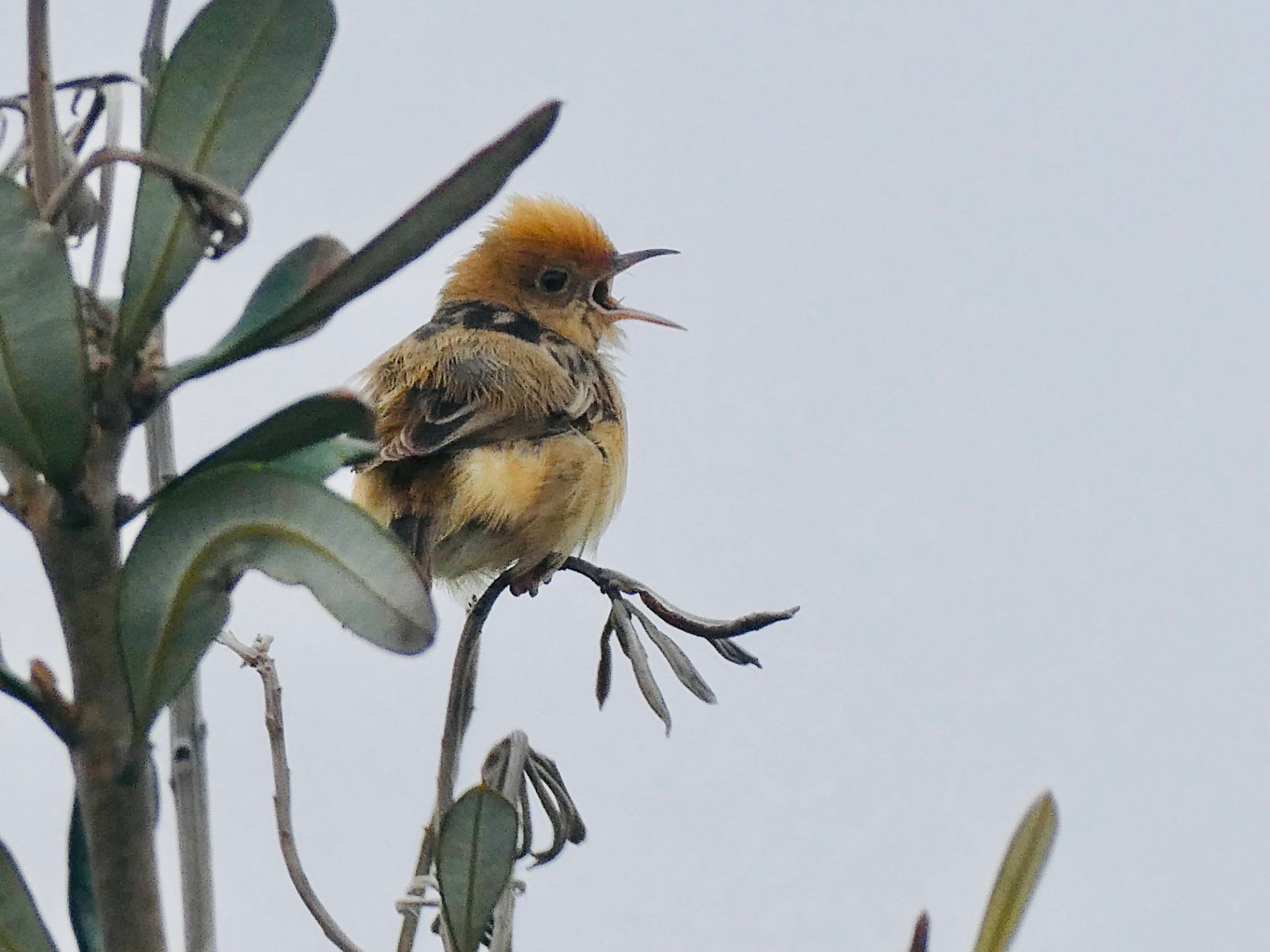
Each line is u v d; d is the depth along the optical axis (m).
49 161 4.21
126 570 3.90
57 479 3.88
